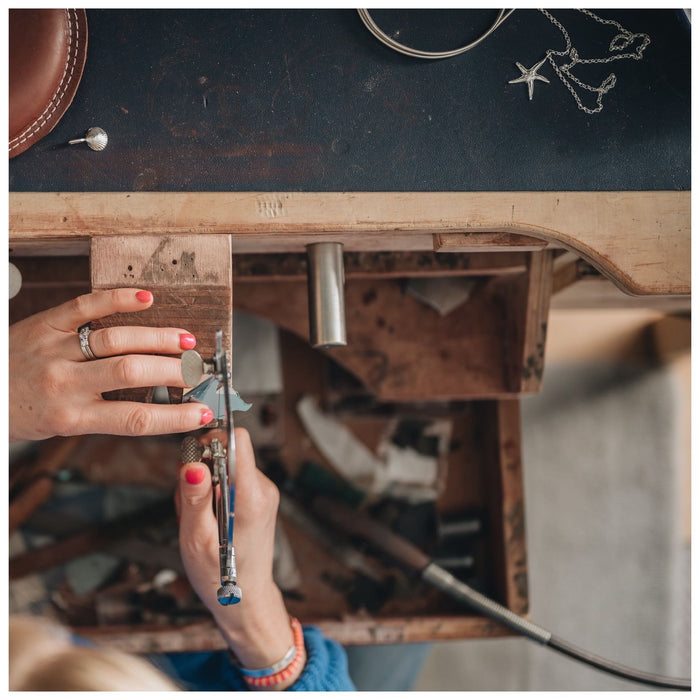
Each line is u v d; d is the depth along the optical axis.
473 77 0.86
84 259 1.08
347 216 0.83
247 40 0.83
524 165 0.86
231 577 0.72
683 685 1.14
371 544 1.30
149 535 1.42
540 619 1.74
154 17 0.83
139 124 0.82
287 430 1.46
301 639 1.04
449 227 0.84
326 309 0.90
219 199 0.82
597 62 0.87
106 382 0.74
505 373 1.20
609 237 0.86
